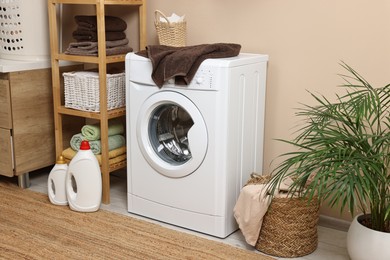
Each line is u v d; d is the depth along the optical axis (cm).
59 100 306
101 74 280
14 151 305
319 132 213
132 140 272
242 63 246
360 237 214
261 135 276
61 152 313
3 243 245
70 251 238
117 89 293
